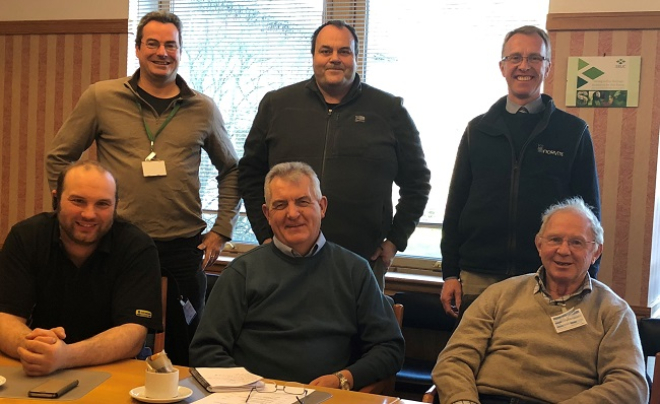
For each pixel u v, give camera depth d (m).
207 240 3.31
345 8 4.04
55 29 4.31
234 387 1.85
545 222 2.39
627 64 3.35
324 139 2.93
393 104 3.01
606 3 3.38
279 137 2.98
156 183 3.07
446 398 2.24
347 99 2.96
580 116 3.43
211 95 4.34
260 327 2.34
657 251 3.59
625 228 3.39
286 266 2.38
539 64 2.87
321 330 2.33
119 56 4.22
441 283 3.65
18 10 4.39
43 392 1.75
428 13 3.90
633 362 2.20
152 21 3.11
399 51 3.95
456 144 3.85
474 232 2.96
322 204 2.48
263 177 3.12
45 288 2.32
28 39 4.38
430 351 3.73
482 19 3.80
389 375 2.35
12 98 4.43
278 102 3.04
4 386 1.81
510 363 2.32
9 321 2.19
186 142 3.15
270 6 4.21
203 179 4.38
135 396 1.75
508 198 2.88
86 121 3.16
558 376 2.26
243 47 4.28
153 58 3.09
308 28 4.14
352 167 2.90
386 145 2.95
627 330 2.26
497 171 2.91
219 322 2.32
